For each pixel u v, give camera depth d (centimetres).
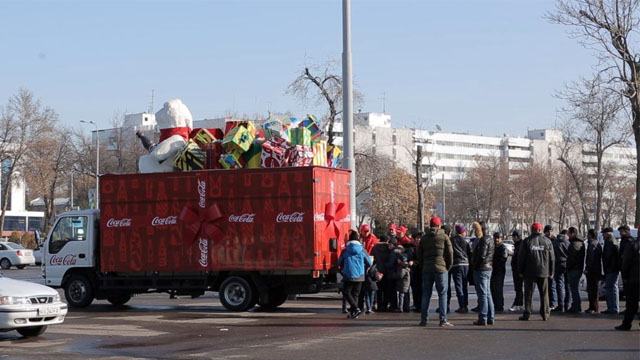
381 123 15912
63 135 7162
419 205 4797
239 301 1967
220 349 1311
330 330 1571
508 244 6844
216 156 2048
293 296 2370
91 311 2052
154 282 2038
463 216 10712
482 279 1641
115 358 1230
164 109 2169
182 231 2002
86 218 2144
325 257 1923
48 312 1479
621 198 9650
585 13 3350
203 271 1983
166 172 2027
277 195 1916
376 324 1680
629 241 1669
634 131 3428
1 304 1433
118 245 2064
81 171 6856
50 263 2167
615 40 3347
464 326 1625
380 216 8388
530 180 10125
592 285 1903
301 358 1200
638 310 1733
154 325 1686
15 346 1388
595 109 3512
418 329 1577
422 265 1636
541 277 1712
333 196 1981
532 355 1209
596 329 1559
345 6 2267
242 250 1942
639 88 3350
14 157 6544
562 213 9012
